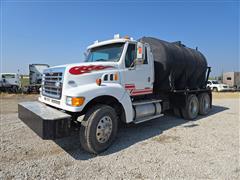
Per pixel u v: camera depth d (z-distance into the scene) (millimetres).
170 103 7645
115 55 5184
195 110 7750
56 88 4270
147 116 5742
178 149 4309
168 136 5273
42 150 4184
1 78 20891
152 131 5785
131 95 5270
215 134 5477
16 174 3162
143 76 5637
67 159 3770
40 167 3418
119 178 3084
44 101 4809
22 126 6000
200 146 4496
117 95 4496
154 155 3979
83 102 3832
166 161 3693
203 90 8727
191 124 6730
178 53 6957
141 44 5051
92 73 4367
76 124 4320
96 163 3605
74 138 4961
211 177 3117
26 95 18141
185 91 7359
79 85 4164
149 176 3146
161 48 6438
